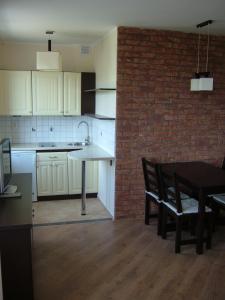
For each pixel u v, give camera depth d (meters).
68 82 5.05
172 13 3.24
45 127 5.43
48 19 3.55
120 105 3.98
